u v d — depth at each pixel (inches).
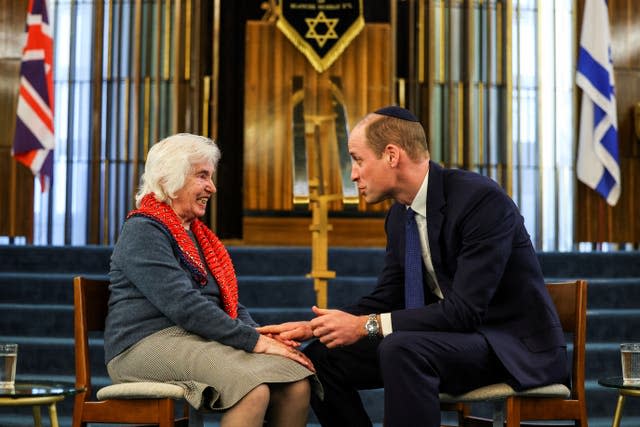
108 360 125.9
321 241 199.9
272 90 327.9
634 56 366.3
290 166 325.7
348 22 327.3
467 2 368.8
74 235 355.6
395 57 361.4
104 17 360.8
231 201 356.2
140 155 357.4
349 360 134.0
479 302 123.2
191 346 122.3
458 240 127.5
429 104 363.9
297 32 325.4
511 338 126.0
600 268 281.7
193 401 117.6
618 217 365.1
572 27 370.0
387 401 117.9
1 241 354.3
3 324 238.4
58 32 361.1
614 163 343.0
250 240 322.3
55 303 254.7
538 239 366.6
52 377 218.7
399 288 138.9
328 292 251.3
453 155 365.1
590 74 344.5
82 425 122.3
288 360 122.9
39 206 354.0
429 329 123.3
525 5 372.5
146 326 124.6
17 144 321.1
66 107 359.3
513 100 371.6
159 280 123.2
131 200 356.2
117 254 127.5
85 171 357.4
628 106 365.1
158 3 360.5
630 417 209.5
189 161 130.5
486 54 369.1
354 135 131.6
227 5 357.7
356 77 331.6
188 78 358.6
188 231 133.3
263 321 232.7
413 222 133.1
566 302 134.4
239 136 358.0
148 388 120.1
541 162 367.6
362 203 322.0
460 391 123.6
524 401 124.3
